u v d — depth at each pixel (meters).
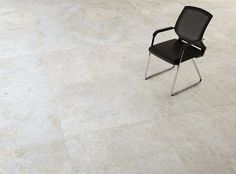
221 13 5.56
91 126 3.07
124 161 2.73
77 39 4.56
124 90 3.57
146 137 2.98
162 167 2.70
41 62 4.00
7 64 3.94
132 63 4.06
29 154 2.76
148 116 3.23
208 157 2.81
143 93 3.54
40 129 3.02
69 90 3.54
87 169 2.65
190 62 4.15
